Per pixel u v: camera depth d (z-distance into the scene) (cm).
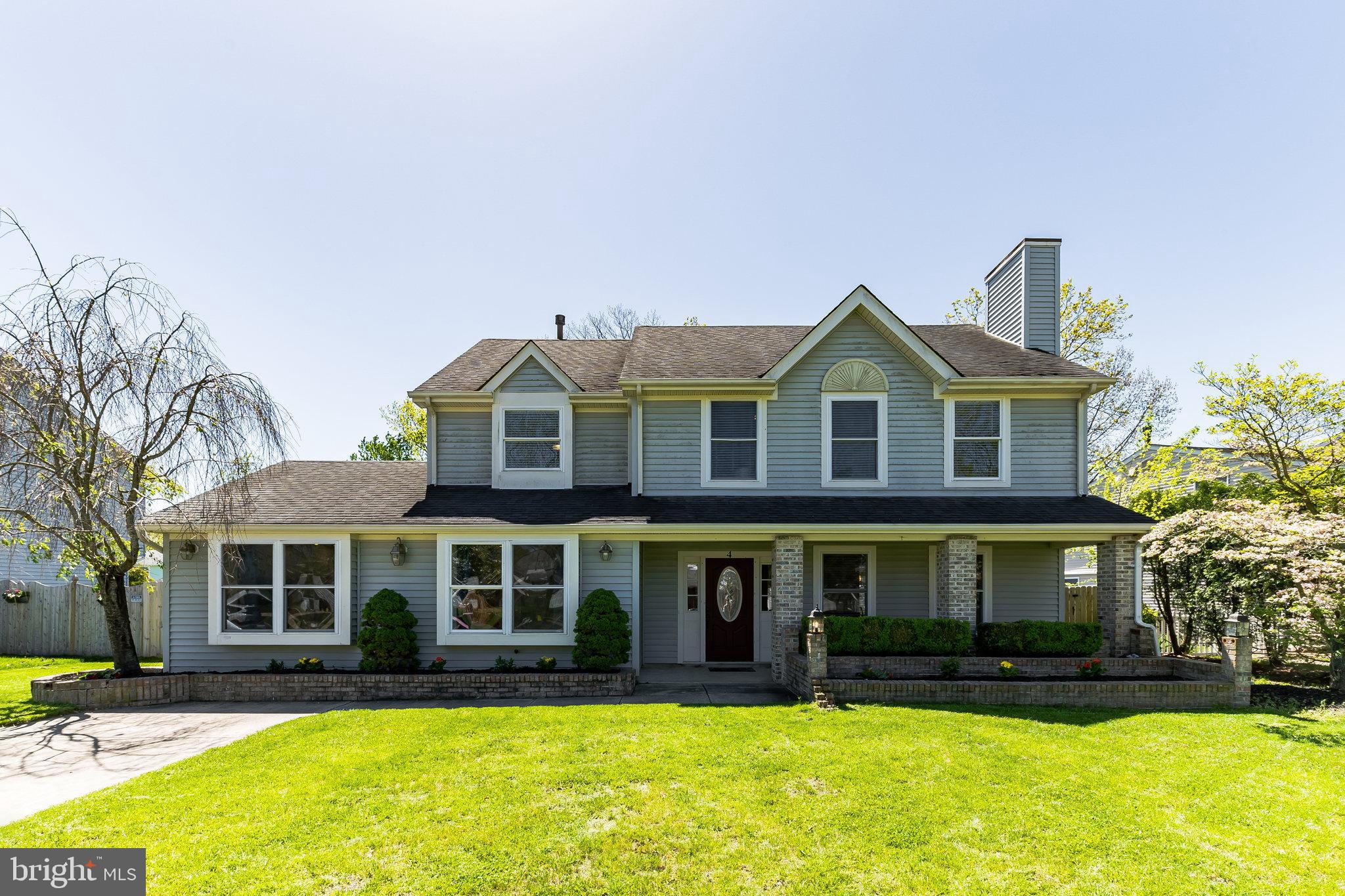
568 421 1464
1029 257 1564
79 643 1647
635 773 702
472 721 914
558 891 489
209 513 1204
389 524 1248
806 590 1483
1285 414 1569
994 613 1493
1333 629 1071
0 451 1076
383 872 509
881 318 1374
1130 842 558
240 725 959
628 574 1294
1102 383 1366
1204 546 1150
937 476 1416
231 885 491
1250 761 755
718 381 1380
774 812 612
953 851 544
